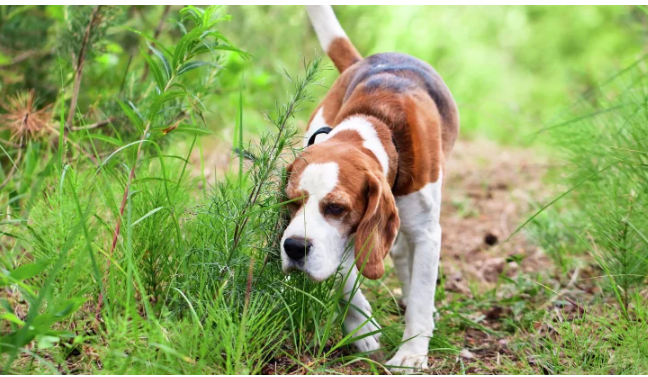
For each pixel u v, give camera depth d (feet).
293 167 10.32
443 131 12.42
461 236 18.31
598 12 47.16
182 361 8.65
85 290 9.52
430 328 11.10
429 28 37.52
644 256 11.98
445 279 15.23
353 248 10.87
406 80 12.12
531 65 47.60
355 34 31.40
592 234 13.74
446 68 37.81
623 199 13.04
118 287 10.02
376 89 11.79
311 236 9.68
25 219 10.32
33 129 13.33
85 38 13.60
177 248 10.73
